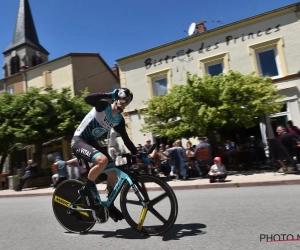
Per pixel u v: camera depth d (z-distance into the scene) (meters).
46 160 20.19
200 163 10.13
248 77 10.84
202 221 4.16
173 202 3.48
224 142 12.85
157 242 3.30
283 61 14.07
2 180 15.86
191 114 10.47
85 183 3.67
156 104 11.80
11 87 22.52
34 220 5.33
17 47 34.78
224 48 15.39
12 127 14.33
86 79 20.70
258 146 12.52
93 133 3.73
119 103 3.59
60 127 14.29
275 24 14.34
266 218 4.05
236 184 8.10
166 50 16.84
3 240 3.98
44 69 21.00
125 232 3.87
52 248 3.39
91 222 3.88
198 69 15.95
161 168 11.07
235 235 3.35
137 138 17.17
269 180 7.79
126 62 17.97
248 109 10.25
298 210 4.39
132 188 3.59
